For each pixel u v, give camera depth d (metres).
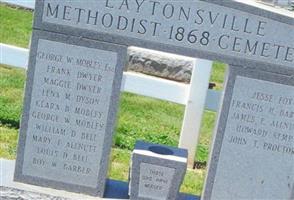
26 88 3.94
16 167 4.04
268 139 3.94
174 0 3.79
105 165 3.99
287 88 3.87
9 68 6.51
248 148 3.95
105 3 3.82
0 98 5.74
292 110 3.90
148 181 3.94
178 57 5.36
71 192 4.04
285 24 3.79
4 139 5.03
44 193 3.98
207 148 5.58
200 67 5.07
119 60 3.87
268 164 3.96
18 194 3.96
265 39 3.81
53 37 3.87
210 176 3.98
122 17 3.82
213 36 3.81
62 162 4.01
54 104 3.95
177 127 5.88
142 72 5.42
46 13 3.85
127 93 6.52
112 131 3.95
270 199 3.99
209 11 3.79
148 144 4.11
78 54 3.88
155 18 3.81
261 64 3.84
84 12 3.83
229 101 3.89
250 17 3.79
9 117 5.41
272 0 4.19
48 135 3.99
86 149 3.98
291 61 3.83
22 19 8.38
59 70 3.91
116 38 3.84
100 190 4.02
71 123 3.96
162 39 3.83
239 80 3.87
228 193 4.00
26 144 4.01
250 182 3.98
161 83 5.18
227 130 3.93
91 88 3.92
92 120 3.95
